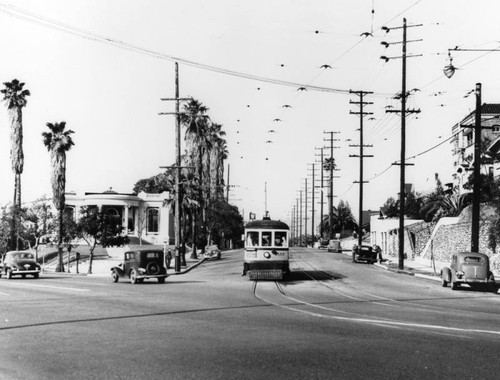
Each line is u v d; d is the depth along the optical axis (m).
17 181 62.53
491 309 19.95
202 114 65.56
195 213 64.44
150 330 14.01
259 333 13.45
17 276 41.09
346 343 12.01
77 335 13.30
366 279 36.19
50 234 62.84
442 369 9.52
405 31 43.78
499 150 59.41
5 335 13.37
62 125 54.50
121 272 33.12
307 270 43.75
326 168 126.69
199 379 8.85
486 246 41.31
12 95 62.56
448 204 58.34
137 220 79.69
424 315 17.52
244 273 36.94
